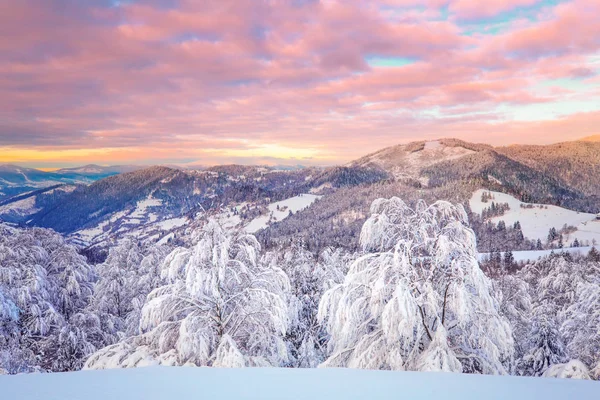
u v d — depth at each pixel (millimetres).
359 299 8555
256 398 2697
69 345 17656
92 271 27578
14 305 16578
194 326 9906
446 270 8406
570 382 3264
